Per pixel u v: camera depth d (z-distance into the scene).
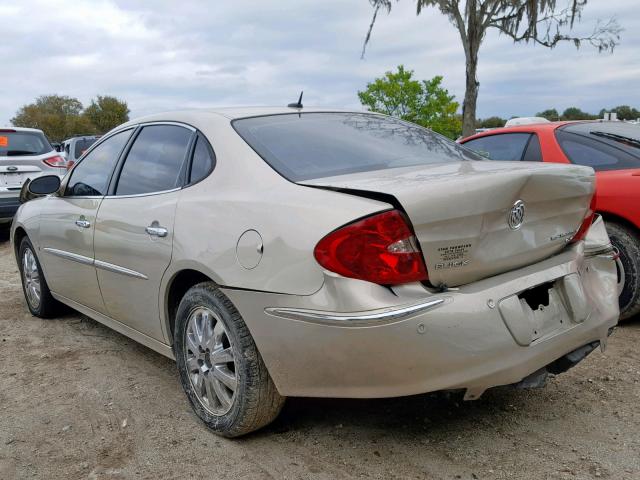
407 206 2.38
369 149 3.25
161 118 3.82
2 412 3.48
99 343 4.62
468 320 2.44
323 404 3.37
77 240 4.21
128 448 3.02
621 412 3.18
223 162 3.15
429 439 2.96
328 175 2.88
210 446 2.99
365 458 2.82
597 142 4.84
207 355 3.09
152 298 3.43
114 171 4.04
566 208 2.93
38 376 4.00
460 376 2.44
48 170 10.12
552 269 2.83
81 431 3.21
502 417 3.16
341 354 2.44
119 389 3.72
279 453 2.90
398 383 2.42
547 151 5.05
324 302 2.45
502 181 2.54
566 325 2.84
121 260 3.67
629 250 4.37
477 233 2.53
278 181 2.86
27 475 2.81
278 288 2.59
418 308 2.37
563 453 2.80
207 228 2.97
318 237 2.47
